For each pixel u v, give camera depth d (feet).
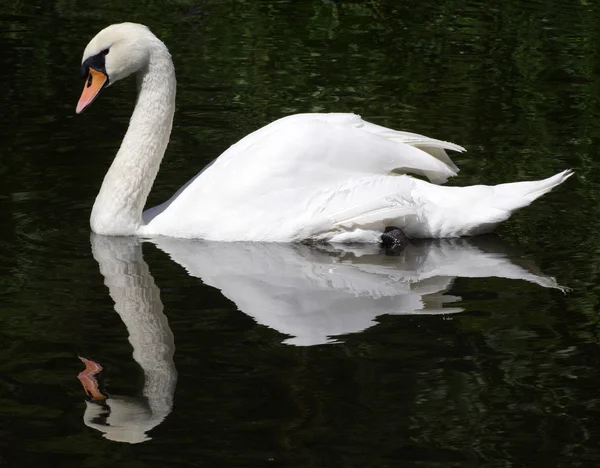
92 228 44.52
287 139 43.93
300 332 34.47
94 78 45.80
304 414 29.37
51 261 40.73
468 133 55.06
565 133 55.06
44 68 64.18
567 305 36.45
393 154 44.16
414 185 43.83
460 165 50.78
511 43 69.31
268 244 43.60
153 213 45.60
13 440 28.25
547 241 43.11
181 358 32.58
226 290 38.11
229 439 28.35
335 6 76.43
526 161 51.31
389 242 43.11
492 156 51.93
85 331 34.40
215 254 42.27
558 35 70.64
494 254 41.88
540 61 65.98
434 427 28.86
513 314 35.81
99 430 28.71
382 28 72.18
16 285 37.96
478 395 30.50
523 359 32.58
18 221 44.73
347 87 61.77
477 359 32.50
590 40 69.56
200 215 44.14
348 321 35.37
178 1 77.46
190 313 35.99
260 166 43.78
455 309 36.32
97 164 51.47
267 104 59.31
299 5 76.59
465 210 43.29
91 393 30.53
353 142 44.01
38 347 33.14
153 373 31.60
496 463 27.43
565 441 28.30
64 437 28.43
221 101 59.82
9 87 61.05
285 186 43.60
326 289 38.37
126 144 45.19
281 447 27.89
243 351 33.06
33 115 57.31
